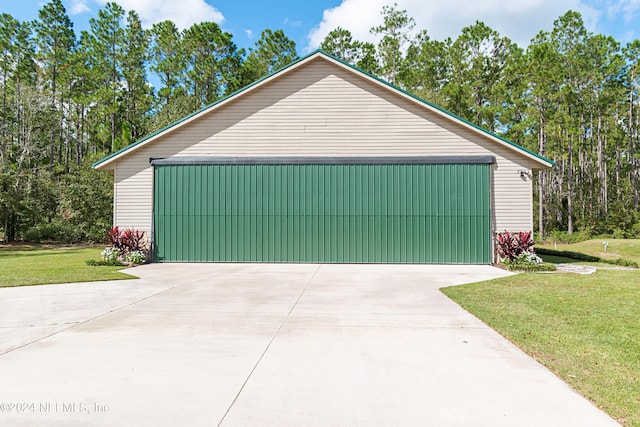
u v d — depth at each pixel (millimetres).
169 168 13727
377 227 13297
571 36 33969
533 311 6152
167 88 37531
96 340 4723
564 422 2785
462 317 5875
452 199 13203
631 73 35594
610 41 34156
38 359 4059
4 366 3861
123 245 13242
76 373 3684
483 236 13094
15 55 37438
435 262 13117
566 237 28172
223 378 3574
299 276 10359
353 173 13445
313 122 13742
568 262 14234
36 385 3410
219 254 13516
